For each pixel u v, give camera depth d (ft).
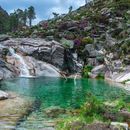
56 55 222.69
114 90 134.92
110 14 305.94
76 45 244.63
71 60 230.48
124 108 68.69
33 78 189.06
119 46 238.89
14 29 541.75
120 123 59.06
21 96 109.91
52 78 193.77
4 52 209.46
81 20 300.81
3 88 131.13
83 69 226.58
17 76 194.29
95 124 58.13
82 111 64.49
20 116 78.07
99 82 175.01
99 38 263.08
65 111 84.99
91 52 237.86
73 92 125.90
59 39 257.14
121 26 274.36
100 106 64.85
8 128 66.69
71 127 59.77
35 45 225.56
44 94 118.52
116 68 207.41
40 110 86.38
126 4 324.80
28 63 211.20
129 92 128.06
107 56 230.07
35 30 319.27
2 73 180.96
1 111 82.38
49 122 72.49
